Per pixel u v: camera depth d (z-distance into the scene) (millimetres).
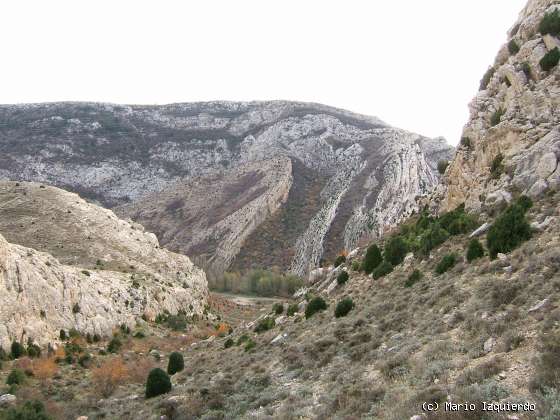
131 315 47469
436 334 15414
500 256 19719
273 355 23609
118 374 29656
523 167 26719
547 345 10781
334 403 13453
